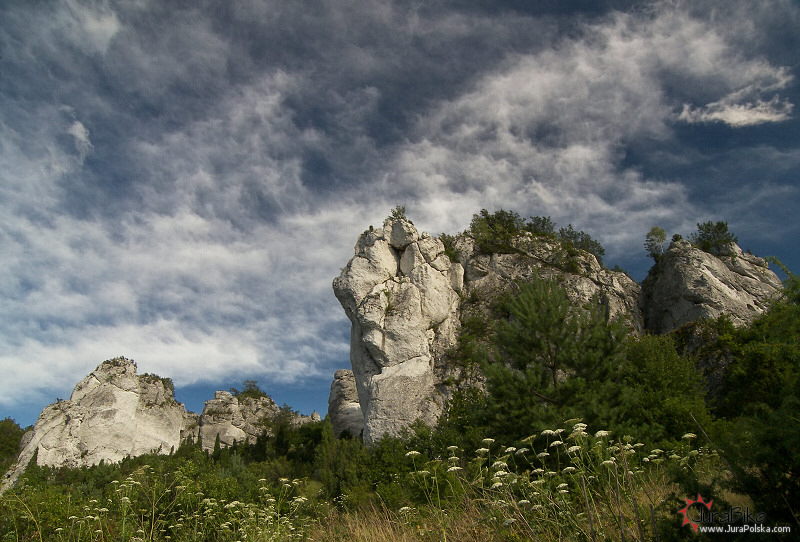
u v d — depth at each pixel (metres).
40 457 60.84
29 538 10.70
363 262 54.84
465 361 47.88
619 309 51.56
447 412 31.64
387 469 23.41
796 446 4.51
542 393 17.80
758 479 4.86
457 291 56.06
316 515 13.90
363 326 50.28
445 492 8.88
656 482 7.38
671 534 4.93
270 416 91.88
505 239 60.38
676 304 51.06
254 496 16.47
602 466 6.76
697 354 30.98
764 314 16.22
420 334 49.53
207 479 19.34
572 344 18.52
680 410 17.28
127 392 71.19
